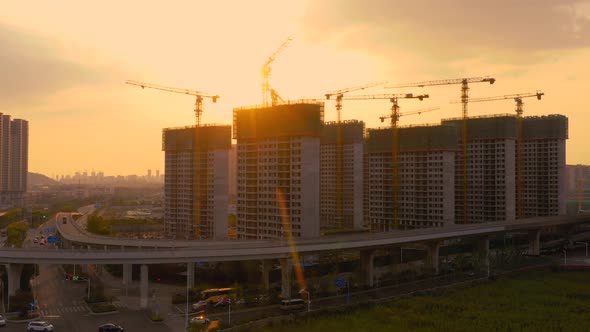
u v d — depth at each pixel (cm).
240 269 19938
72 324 14012
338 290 18500
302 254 18150
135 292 18175
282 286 17812
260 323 14275
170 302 16712
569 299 17500
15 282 16962
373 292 18575
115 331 13175
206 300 16388
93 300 16262
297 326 14150
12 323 14112
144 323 14162
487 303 16838
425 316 15250
